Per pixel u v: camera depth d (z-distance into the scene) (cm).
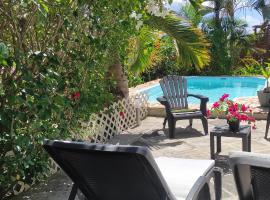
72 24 429
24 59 373
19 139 361
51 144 271
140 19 498
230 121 529
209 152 580
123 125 744
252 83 1585
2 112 353
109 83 621
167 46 1692
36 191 442
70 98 471
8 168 380
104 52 509
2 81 371
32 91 355
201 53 794
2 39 383
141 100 854
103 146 253
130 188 277
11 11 361
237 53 1816
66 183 464
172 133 680
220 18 1845
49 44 420
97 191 296
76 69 459
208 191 303
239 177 234
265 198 232
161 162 372
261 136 659
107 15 487
